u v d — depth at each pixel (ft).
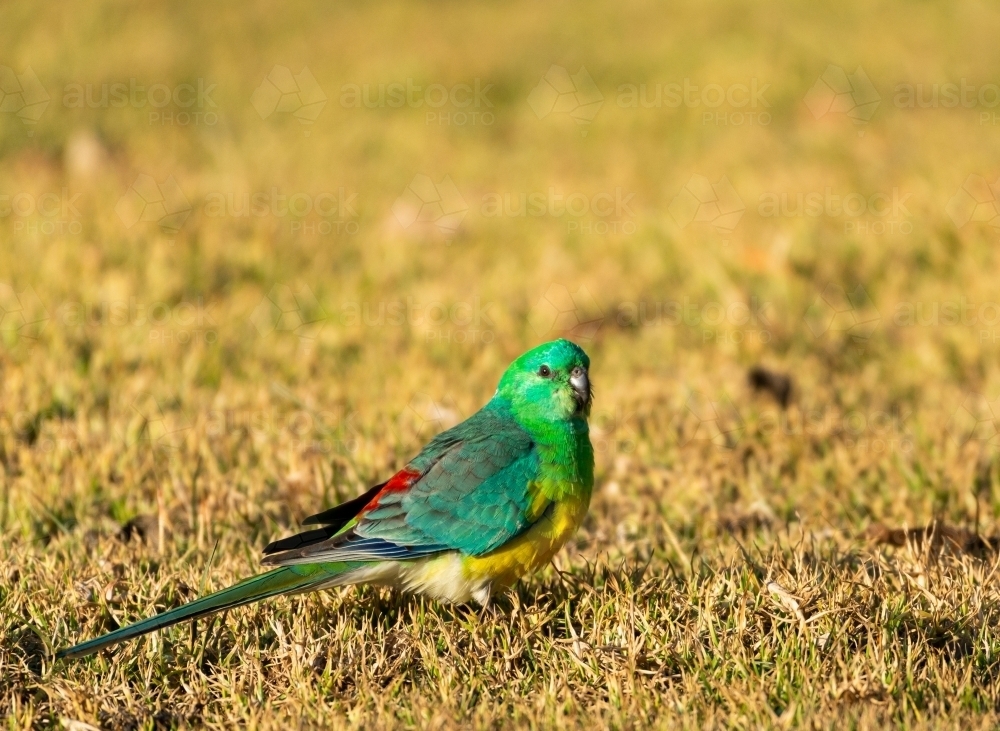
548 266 49.90
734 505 32.14
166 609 24.81
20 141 63.00
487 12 88.33
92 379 37.91
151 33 80.89
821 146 61.77
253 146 64.59
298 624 23.72
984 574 25.49
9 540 28.55
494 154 64.39
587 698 21.75
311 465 32.94
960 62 74.54
